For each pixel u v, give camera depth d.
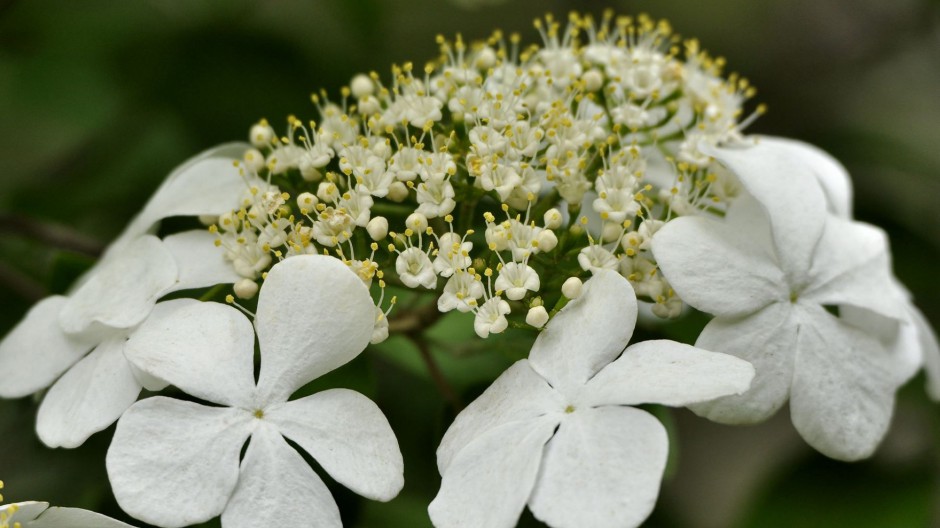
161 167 0.34
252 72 0.34
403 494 0.32
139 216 0.29
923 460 0.32
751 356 0.27
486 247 0.29
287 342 0.26
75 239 0.32
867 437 0.27
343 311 0.26
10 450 0.32
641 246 0.27
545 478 0.25
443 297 0.26
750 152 0.28
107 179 0.34
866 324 0.28
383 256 0.28
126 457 0.25
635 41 0.33
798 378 0.27
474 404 0.26
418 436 0.32
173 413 0.26
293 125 0.28
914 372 0.29
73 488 0.31
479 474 0.25
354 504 0.29
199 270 0.27
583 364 0.26
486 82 0.29
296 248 0.27
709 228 0.27
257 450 0.26
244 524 0.25
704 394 0.25
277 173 0.28
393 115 0.28
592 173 0.28
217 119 0.34
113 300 0.27
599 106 0.29
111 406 0.26
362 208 0.27
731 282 0.27
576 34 0.30
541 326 0.26
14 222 0.32
